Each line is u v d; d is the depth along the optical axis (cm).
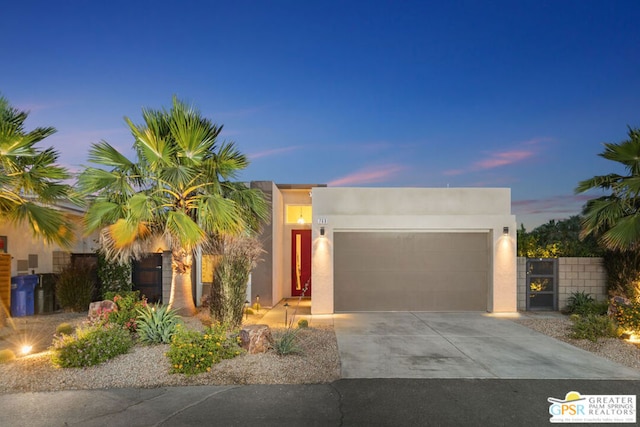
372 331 959
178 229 941
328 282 1234
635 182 1009
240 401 518
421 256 1272
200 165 1027
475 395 542
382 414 481
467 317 1161
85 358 628
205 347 646
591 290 1257
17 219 880
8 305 1012
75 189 923
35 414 478
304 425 452
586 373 635
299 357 693
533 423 460
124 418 468
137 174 1023
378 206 1285
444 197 1287
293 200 1695
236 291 942
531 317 1152
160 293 1259
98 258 1195
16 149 779
